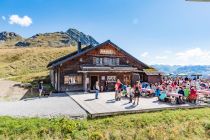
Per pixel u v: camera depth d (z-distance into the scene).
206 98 27.39
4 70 65.12
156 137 16.86
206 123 19.22
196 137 17.72
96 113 19.06
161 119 19.20
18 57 91.00
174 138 17.00
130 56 38.47
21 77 53.16
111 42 36.84
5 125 16.39
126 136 16.78
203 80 42.06
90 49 35.56
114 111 19.72
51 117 18.55
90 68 34.50
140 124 18.17
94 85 36.25
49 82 46.62
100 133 16.52
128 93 28.14
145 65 39.56
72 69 34.62
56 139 15.80
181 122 19.34
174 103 24.33
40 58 77.31
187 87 28.70
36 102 25.39
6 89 37.44
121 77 37.09
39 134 16.09
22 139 15.47
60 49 90.19
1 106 23.00
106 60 36.75
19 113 19.77
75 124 17.28
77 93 32.16
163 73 39.47
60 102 25.16
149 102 24.70
